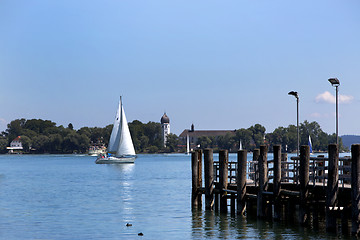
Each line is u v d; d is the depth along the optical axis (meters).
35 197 72.81
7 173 148.50
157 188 86.25
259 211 44.12
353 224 34.72
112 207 60.06
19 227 47.03
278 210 42.56
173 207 58.84
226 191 48.88
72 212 56.25
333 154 36.31
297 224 44.25
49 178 121.25
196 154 52.88
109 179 114.75
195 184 53.00
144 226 46.75
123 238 41.88
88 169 171.75
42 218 52.12
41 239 41.84
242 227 43.78
